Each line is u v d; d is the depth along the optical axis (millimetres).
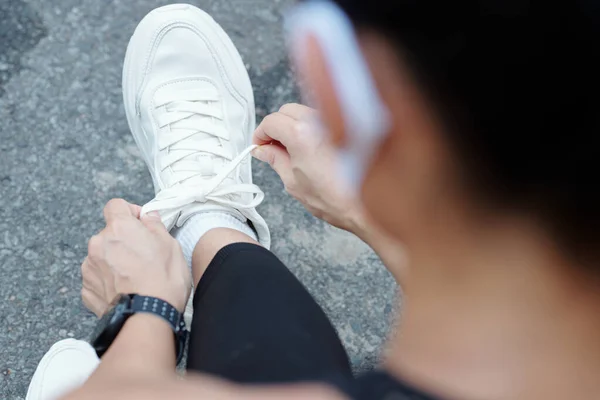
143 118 1626
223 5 1814
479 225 371
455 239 385
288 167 1176
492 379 392
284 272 1066
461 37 327
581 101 323
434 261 400
